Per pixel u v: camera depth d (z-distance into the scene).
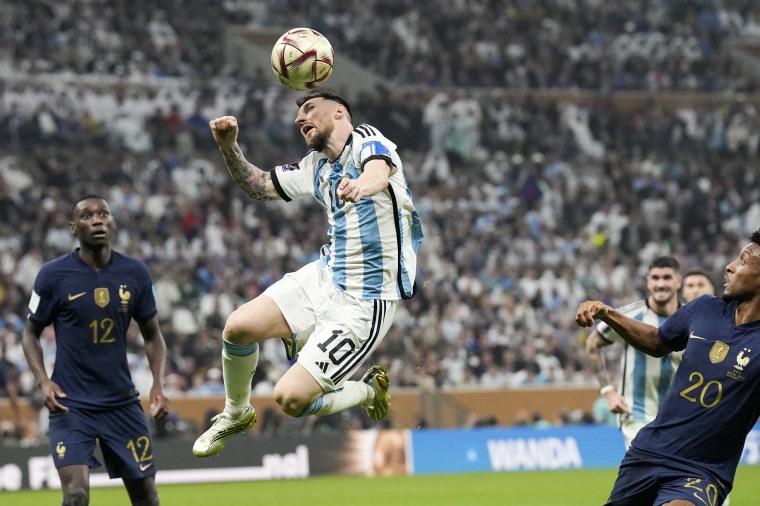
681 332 15.39
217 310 51.38
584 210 66.75
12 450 36.53
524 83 77.31
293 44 16.09
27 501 32.69
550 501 31.84
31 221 54.38
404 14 79.56
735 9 88.94
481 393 49.06
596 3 84.69
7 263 50.81
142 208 56.81
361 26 77.94
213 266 54.44
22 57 64.00
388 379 17.16
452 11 80.38
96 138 61.81
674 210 68.75
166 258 54.16
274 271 55.44
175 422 42.88
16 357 44.94
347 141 16.05
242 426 17.22
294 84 16.33
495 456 43.62
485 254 60.75
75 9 67.75
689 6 87.12
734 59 86.31
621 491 15.15
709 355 14.79
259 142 65.31
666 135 74.94
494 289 57.78
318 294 16.27
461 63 76.69
